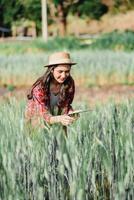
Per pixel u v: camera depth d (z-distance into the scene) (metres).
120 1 60.00
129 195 3.82
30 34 67.06
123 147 4.09
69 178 3.79
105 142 4.55
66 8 58.88
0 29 66.75
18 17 61.44
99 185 4.32
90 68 23.44
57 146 4.13
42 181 4.04
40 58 26.77
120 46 38.62
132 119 5.16
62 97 5.32
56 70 5.22
